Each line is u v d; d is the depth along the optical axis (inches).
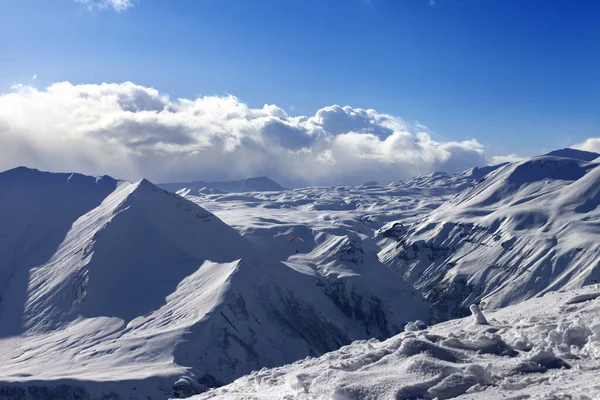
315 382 804.6
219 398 964.6
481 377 712.4
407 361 784.9
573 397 581.6
